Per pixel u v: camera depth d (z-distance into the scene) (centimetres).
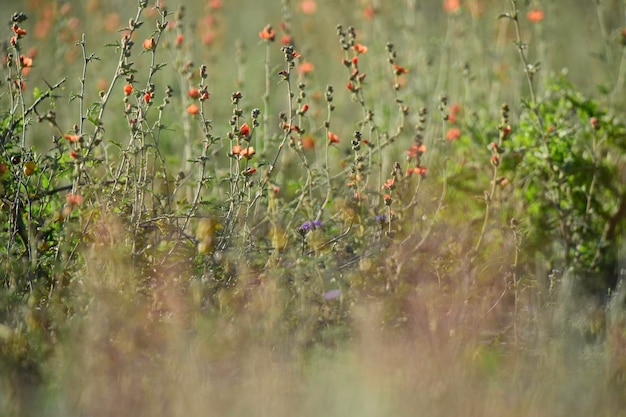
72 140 863
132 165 954
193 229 996
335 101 1527
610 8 1736
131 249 865
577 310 966
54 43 1511
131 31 886
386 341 821
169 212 942
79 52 1516
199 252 886
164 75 1577
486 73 1479
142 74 1638
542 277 999
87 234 855
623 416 714
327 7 1912
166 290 840
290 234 959
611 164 1166
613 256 1118
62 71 1455
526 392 734
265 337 798
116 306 794
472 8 1519
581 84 1753
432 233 991
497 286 957
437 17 1936
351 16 1834
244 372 769
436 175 1150
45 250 886
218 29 1714
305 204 976
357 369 752
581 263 1089
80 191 884
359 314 848
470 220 1043
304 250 924
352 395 700
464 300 878
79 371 733
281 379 742
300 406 694
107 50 1653
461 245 953
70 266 856
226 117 1502
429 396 712
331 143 994
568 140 1135
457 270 923
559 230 1098
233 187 937
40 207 937
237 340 795
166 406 693
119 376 729
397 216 966
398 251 910
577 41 1864
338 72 1688
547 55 1551
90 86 1480
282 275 866
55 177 950
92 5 1590
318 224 927
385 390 706
